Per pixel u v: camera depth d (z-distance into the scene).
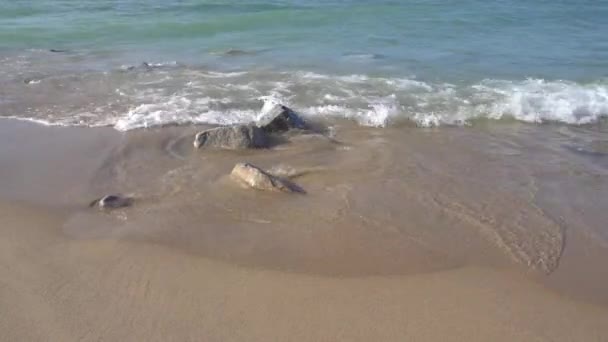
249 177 8.24
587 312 5.69
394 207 7.69
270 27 22.72
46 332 5.24
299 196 7.97
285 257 6.53
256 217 7.40
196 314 5.52
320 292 5.90
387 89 13.73
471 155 9.67
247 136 9.73
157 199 7.85
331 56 17.62
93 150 9.52
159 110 11.67
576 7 27.61
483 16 25.03
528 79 14.94
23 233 6.88
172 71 15.33
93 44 19.50
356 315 5.55
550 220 7.39
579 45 19.52
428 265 6.41
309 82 14.30
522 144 10.30
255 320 5.45
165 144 9.88
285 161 9.23
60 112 11.56
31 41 19.66
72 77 14.47
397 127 11.10
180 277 6.09
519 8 27.20
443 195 8.07
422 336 5.29
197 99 12.66
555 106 12.35
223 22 23.38
